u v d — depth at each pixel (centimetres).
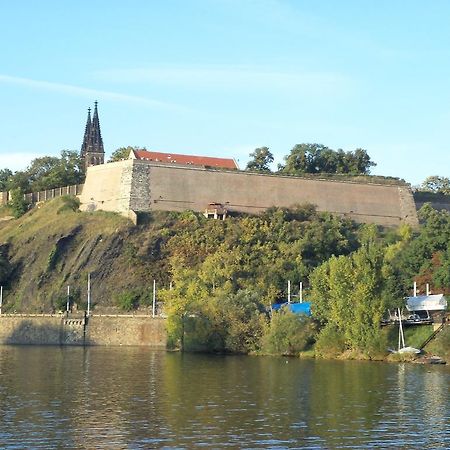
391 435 7412
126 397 9431
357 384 10394
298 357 14062
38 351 16550
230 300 15788
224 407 8738
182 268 19038
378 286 13388
